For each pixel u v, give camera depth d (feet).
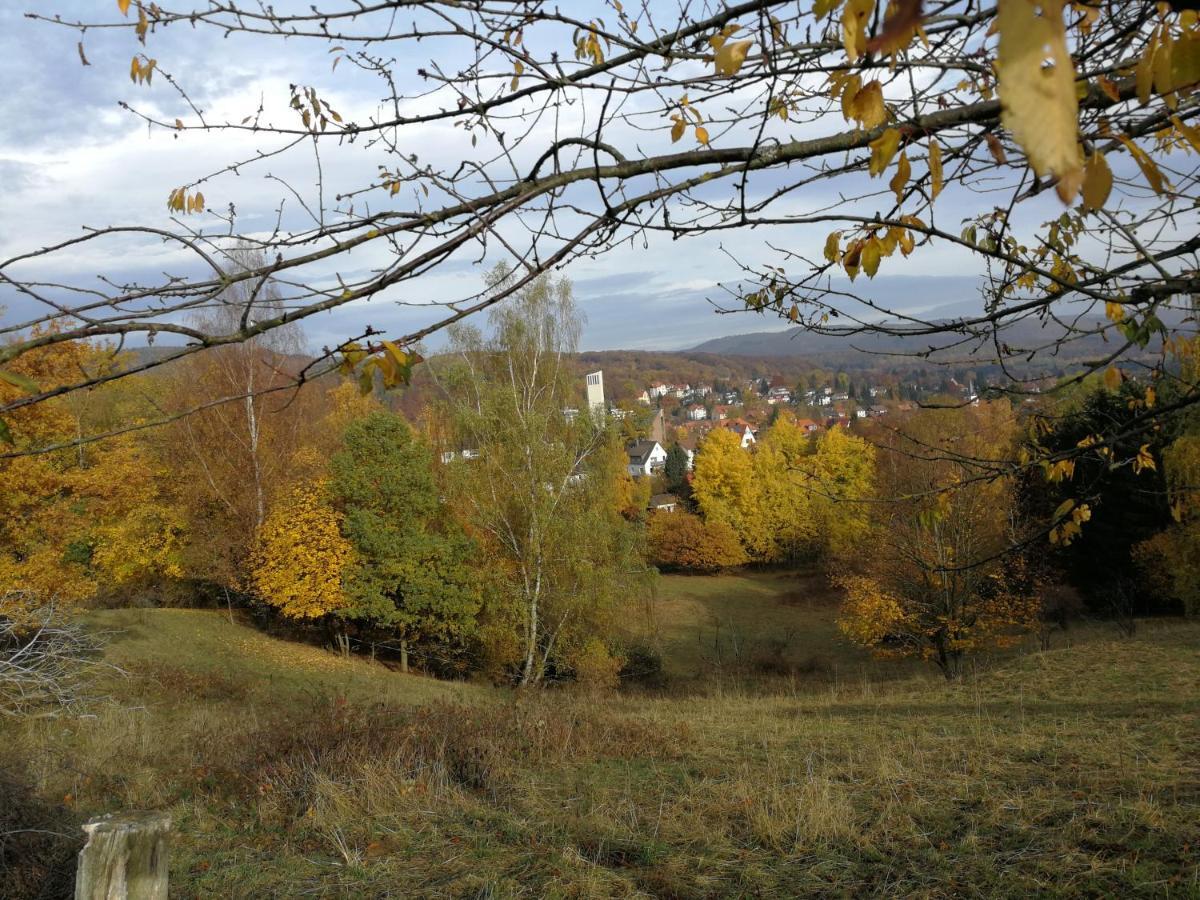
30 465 47.19
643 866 20.59
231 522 90.68
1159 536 78.48
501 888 19.74
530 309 81.97
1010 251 9.58
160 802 27.32
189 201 7.27
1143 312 8.20
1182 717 33.19
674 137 7.95
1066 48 1.95
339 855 22.39
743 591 146.61
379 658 97.71
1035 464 10.54
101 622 79.92
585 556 78.59
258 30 6.64
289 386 5.77
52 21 6.44
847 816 22.40
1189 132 4.26
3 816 21.40
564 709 38.11
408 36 6.75
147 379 61.26
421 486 87.10
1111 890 17.13
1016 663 62.54
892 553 67.46
